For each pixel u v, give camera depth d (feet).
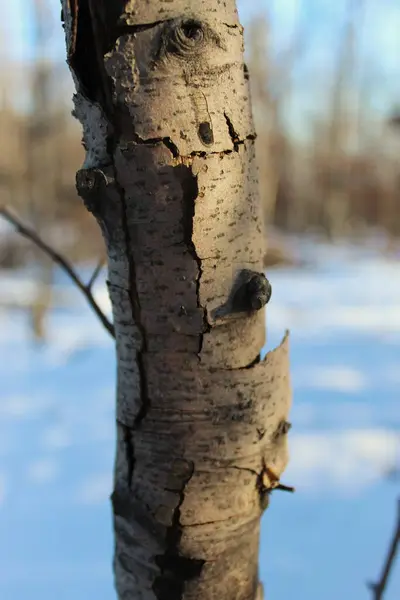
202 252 1.26
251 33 19.51
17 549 4.01
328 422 6.23
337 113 34.78
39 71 11.91
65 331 11.44
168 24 1.18
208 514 1.36
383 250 26.73
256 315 1.34
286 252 22.24
